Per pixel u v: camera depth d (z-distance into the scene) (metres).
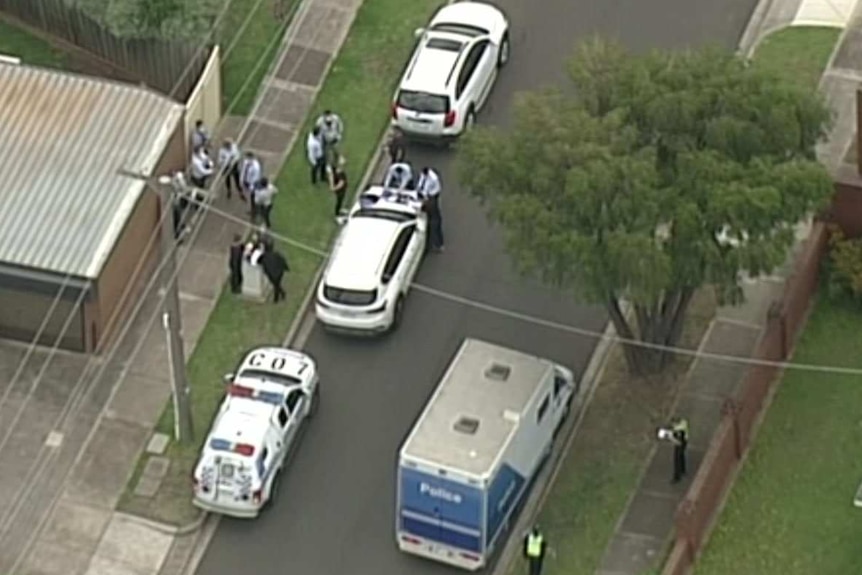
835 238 88.94
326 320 88.44
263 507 83.44
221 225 93.31
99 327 88.44
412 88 94.69
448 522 80.12
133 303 90.69
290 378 85.12
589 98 83.19
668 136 82.00
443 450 79.38
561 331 89.06
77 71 100.50
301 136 96.88
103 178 90.50
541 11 101.00
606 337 88.75
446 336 89.12
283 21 101.25
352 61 99.81
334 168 92.94
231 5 101.88
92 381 88.00
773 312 85.25
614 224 80.19
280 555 82.56
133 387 87.81
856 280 87.94
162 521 83.44
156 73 98.12
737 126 81.19
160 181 82.31
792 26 99.44
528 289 90.50
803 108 82.50
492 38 97.19
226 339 89.38
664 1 101.12
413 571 81.69
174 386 84.38
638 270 79.56
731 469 83.69
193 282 91.31
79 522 83.44
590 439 85.38
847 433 84.88
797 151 82.75
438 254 91.94
